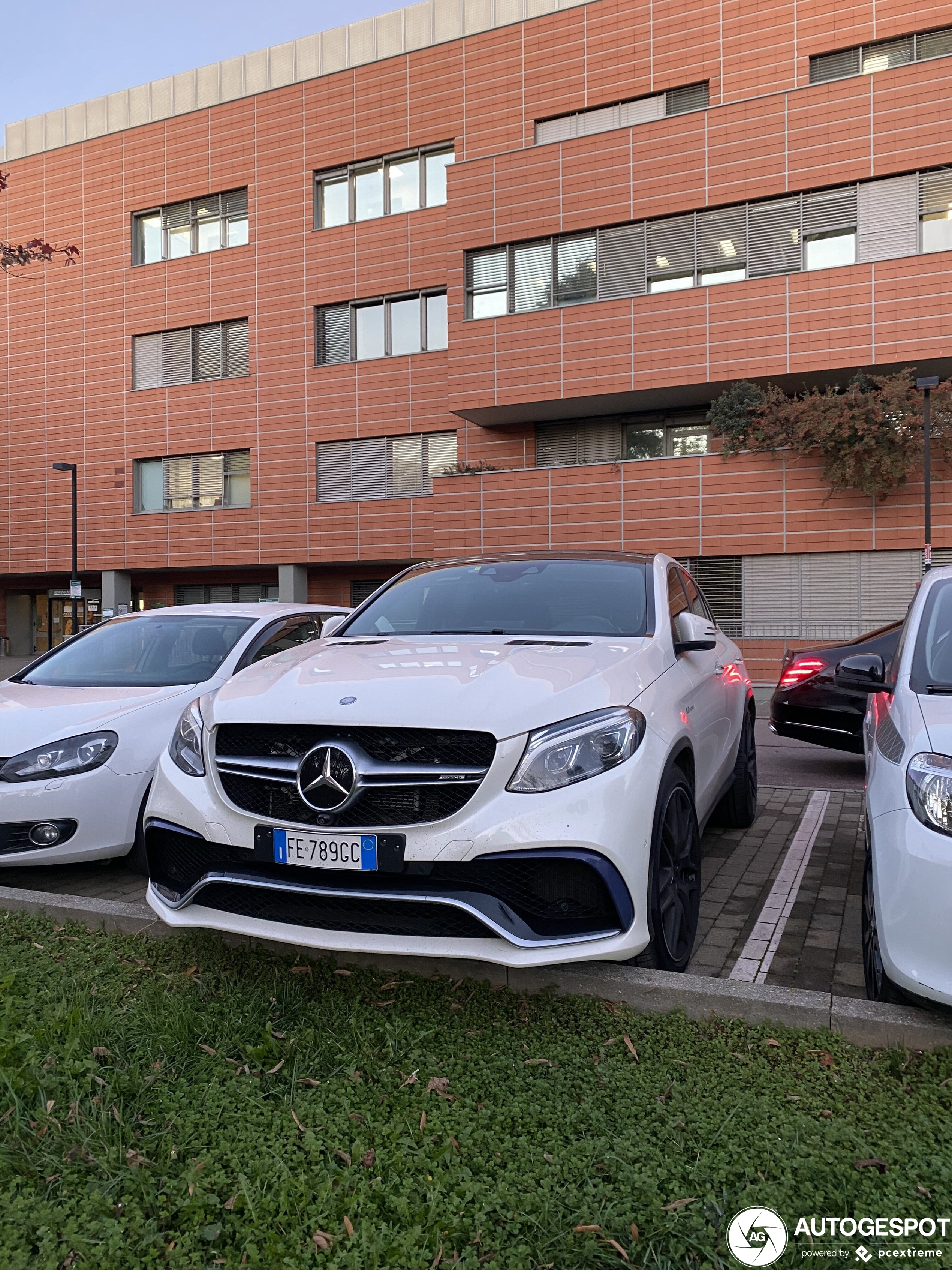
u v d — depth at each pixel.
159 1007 2.75
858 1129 2.10
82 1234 1.79
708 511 17.73
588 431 20.52
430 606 4.06
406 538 22.44
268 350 24.06
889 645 7.11
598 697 2.80
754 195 17.36
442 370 21.92
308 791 2.66
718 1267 1.69
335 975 2.98
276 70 23.77
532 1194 1.87
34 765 4.11
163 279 25.52
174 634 5.49
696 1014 2.70
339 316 23.31
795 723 7.43
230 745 2.88
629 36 19.45
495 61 21.00
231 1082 2.35
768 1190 1.87
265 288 24.06
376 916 2.62
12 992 2.90
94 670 5.23
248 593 25.84
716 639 4.47
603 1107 2.22
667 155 18.03
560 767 2.59
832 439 16.14
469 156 21.41
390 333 22.69
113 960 3.13
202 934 3.32
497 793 2.56
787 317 16.98
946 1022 2.47
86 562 26.77
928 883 2.35
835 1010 2.57
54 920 3.60
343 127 22.94
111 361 26.36
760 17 18.20
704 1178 1.93
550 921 2.55
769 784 7.21
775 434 16.84
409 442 22.55
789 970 3.22
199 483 25.33
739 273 17.62
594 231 18.80
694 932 3.22
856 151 16.56
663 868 2.97
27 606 29.62
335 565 24.36
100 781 4.20
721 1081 2.32
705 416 19.17
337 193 23.28
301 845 2.65
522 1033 2.60
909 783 2.50
